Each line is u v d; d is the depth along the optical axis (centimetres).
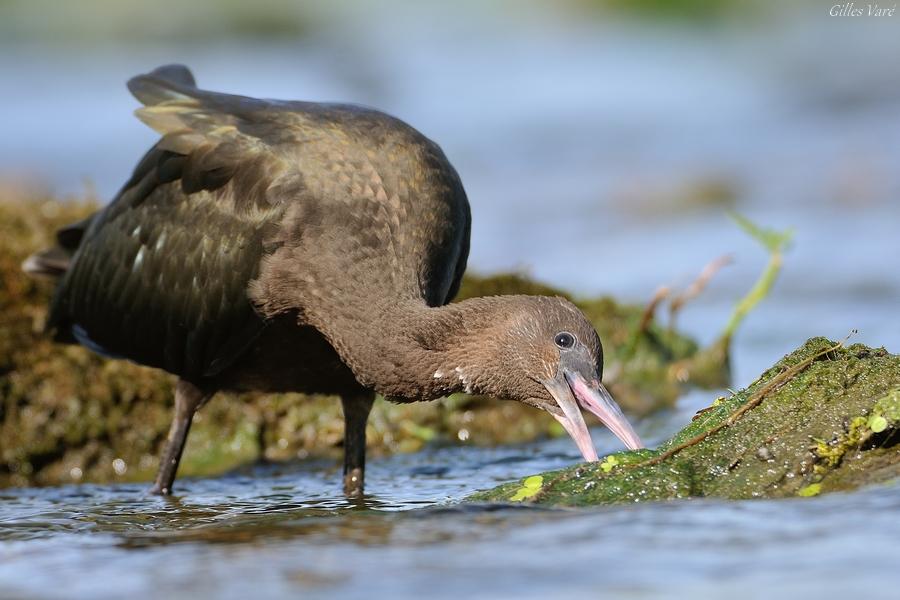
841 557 743
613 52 3766
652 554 765
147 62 3706
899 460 872
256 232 1109
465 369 1028
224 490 1196
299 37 4003
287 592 732
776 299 1806
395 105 3328
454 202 1140
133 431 1351
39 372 1348
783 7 3866
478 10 4125
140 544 880
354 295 1069
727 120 3020
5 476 1316
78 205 1540
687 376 1461
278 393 1238
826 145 2717
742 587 705
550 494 920
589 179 2638
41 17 3956
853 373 909
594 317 1488
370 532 860
